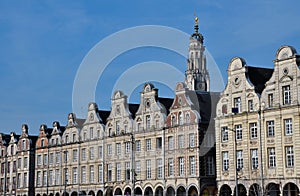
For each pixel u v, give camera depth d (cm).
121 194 9788
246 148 7650
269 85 7412
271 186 7431
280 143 7200
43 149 12300
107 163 10194
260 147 7444
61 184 11475
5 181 12812
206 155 8419
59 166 11631
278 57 7325
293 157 7050
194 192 8494
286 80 7175
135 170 9500
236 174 7169
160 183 8969
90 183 10581
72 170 11162
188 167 8519
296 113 7019
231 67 8019
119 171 9900
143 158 9369
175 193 8688
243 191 7838
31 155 12712
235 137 7662
